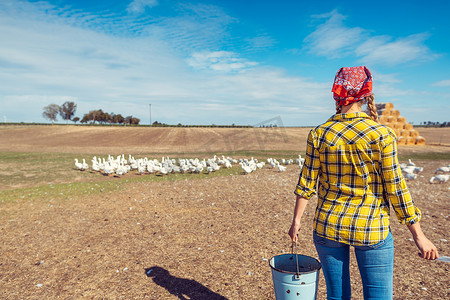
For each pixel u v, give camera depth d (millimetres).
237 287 3613
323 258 1887
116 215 6996
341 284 1855
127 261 4410
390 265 1773
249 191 9891
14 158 21875
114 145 35906
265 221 6391
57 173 15102
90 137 47094
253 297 3381
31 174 14781
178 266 4223
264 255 4570
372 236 1707
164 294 3471
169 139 41781
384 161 1657
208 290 3551
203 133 49625
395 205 1689
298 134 45375
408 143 32469
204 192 9766
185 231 5781
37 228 6039
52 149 30812
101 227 6082
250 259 4430
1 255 4688
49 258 4555
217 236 5465
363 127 1705
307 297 2094
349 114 1793
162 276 3920
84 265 4293
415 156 22594
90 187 10820
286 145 31969
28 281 3842
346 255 1846
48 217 6848
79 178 13703
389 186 1676
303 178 1938
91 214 7094
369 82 1779
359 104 1855
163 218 6711
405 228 5879
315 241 1930
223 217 6738
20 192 9875
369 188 1737
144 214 7070
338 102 1890
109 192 9852
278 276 2137
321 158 1849
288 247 4879
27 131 57000
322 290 3520
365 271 1796
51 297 3445
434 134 52594
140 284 3715
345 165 1746
